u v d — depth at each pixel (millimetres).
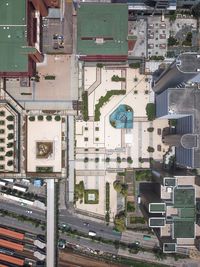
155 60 101125
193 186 84875
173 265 103125
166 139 98938
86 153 102188
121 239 102438
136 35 101250
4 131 97812
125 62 101312
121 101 102188
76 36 96062
